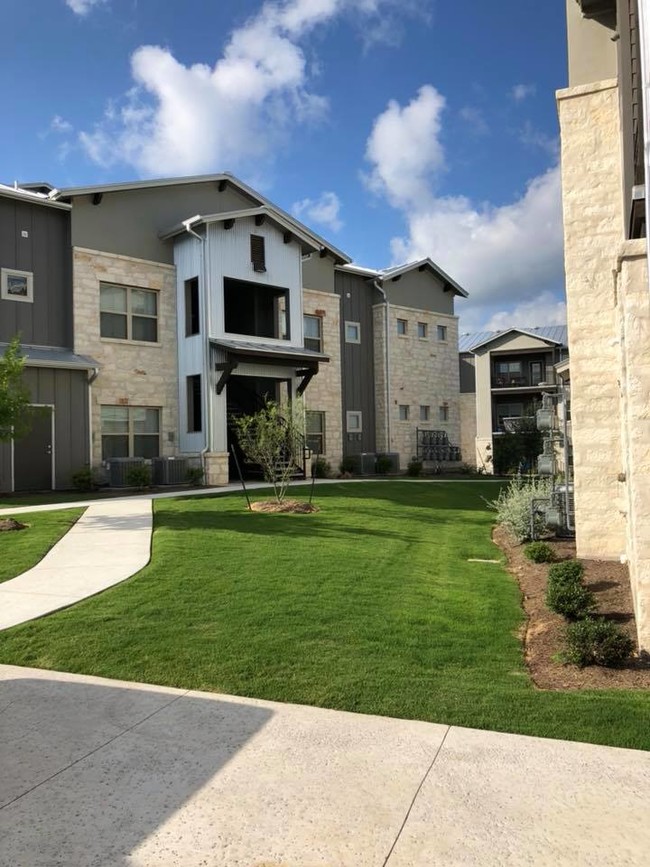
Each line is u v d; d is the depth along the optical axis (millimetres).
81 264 18062
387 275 26656
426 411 28422
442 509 14344
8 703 4281
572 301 8828
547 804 2986
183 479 18438
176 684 4590
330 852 2656
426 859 2602
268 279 20734
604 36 8977
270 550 8961
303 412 14992
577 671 4773
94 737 3758
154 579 7363
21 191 17859
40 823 2896
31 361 16078
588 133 8836
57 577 7605
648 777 3217
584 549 8703
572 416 8781
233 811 2967
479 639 5512
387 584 7254
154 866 2590
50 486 16797
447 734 3730
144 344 19203
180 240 19859
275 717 4004
